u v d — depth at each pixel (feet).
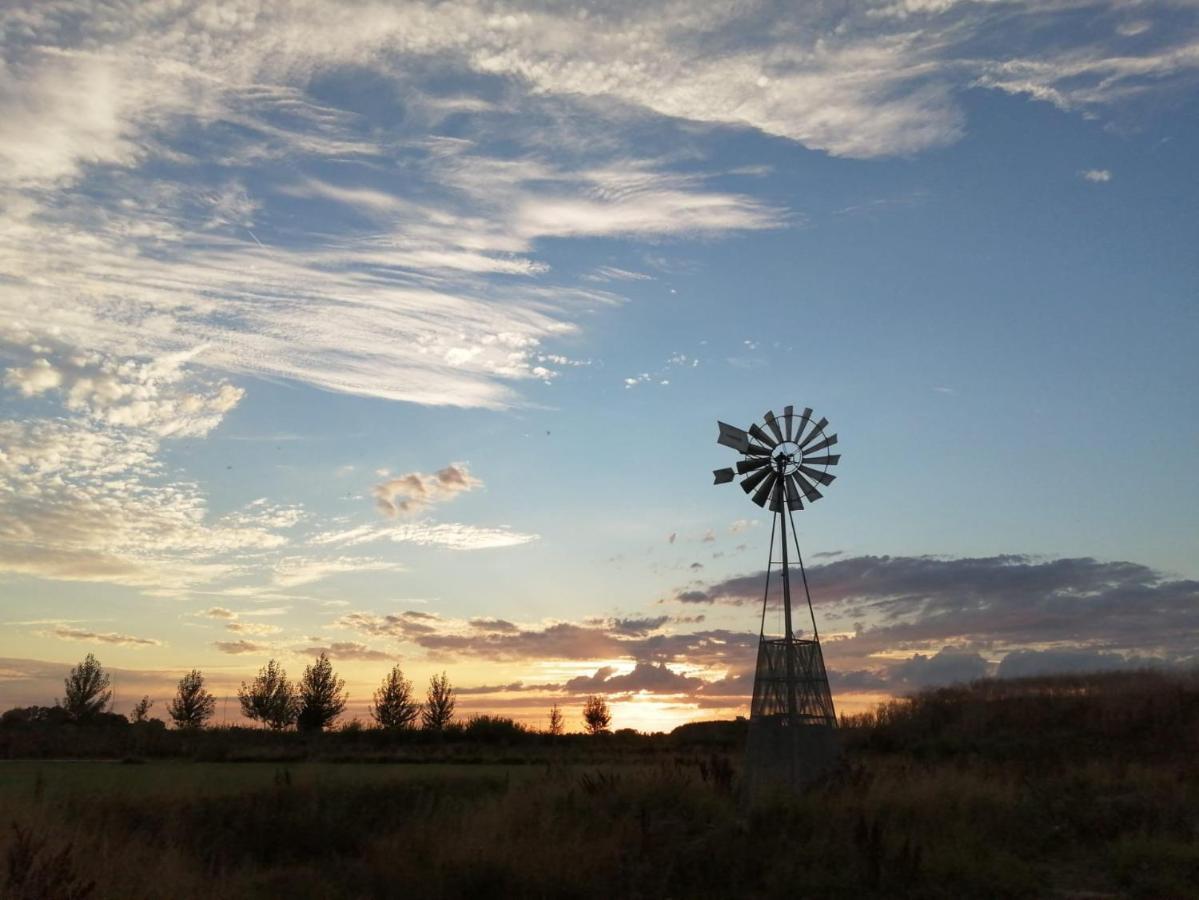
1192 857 63.98
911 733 184.34
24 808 66.33
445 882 63.87
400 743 213.46
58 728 216.54
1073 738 160.56
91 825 72.28
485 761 161.68
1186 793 84.89
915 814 76.74
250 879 66.03
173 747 181.88
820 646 93.30
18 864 48.96
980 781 88.94
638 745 208.64
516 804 80.84
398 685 245.04
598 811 79.66
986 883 61.16
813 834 71.31
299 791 91.35
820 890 61.26
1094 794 86.63
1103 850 70.79
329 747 195.72
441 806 86.89
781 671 92.02
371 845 75.31
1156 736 156.35
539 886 63.31
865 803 78.48
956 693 200.85
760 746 89.86
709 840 71.51
